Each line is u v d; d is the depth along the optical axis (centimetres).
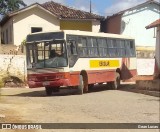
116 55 2698
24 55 3102
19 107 1662
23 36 3884
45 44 2205
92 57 2411
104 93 2377
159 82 2272
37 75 2211
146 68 3819
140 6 4338
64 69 2167
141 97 2120
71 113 1520
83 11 4281
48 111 1563
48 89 2309
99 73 2481
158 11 4425
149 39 4400
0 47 3338
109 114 1505
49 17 3988
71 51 2214
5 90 2673
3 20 4150
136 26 4362
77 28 4159
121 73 2756
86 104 1798
